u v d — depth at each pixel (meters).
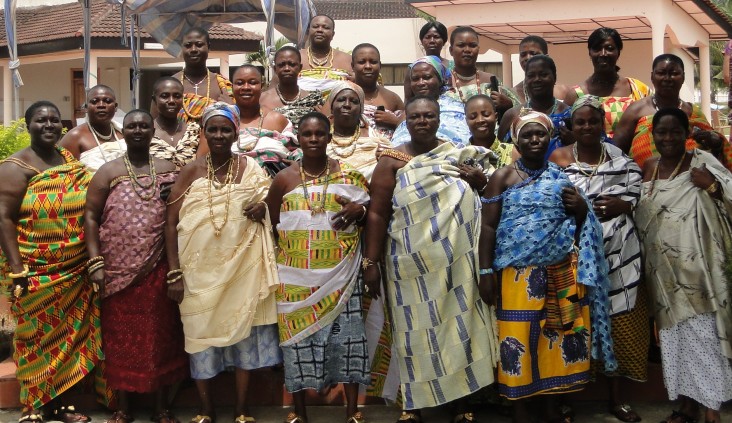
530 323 4.92
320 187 5.16
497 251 5.02
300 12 10.45
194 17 12.20
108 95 5.96
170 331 5.34
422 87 6.59
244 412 5.30
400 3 27.39
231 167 5.25
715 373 4.94
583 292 5.00
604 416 5.34
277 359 5.30
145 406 5.69
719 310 4.97
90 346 5.42
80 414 5.48
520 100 7.25
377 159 5.38
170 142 6.03
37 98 22.19
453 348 5.03
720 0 26.50
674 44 18.31
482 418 5.39
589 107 5.27
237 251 5.14
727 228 5.12
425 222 5.04
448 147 5.19
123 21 11.29
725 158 5.74
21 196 5.31
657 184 5.21
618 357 5.26
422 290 5.07
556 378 4.96
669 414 5.33
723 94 33.53
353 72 7.68
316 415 5.51
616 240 5.21
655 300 5.16
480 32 19.41
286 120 6.30
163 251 5.29
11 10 9.16
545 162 5.08
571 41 21.47
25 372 5.34
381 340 5.41
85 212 5.31
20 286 5.25
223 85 7.05
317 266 5.11
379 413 5.51
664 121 5.11
